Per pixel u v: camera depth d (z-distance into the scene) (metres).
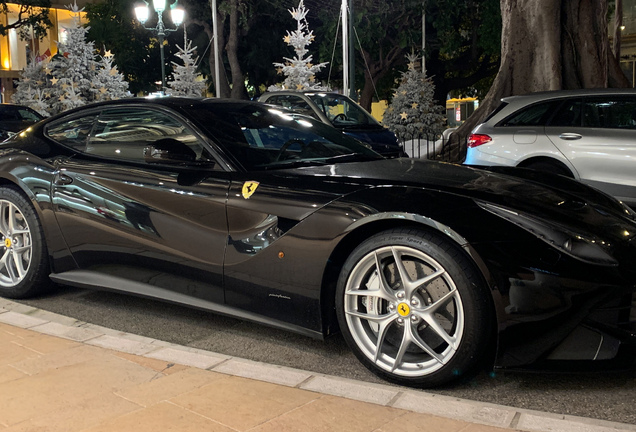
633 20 32.16
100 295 4.64
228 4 26.02
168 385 2.92
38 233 4.35
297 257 3.23
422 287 2.94
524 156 7.13
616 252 2.82
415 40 26.06
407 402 2.71
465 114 49.81
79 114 4.46
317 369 3.28
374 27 25.48
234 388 2.88
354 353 3.15
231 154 3.67
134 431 2.49
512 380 3.03
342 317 3.15
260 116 4.14
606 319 2.80
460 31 29.12
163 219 3.74
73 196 4.12
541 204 3.01
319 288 3.19
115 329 3.92
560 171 6.96
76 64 23.23
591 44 12.11
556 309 2.72
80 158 4.23
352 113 11.27
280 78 29.78
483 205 2.91
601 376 3.05
